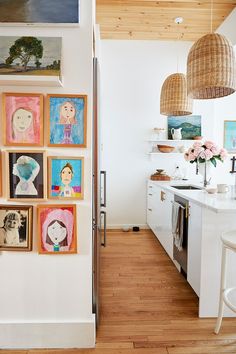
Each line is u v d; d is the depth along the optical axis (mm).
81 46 1564
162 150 4281
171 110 2881
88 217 1638
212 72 1860
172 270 2830
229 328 1865
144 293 2348
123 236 4039
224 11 3459
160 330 1841
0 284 1650
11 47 1485
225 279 1881
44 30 1551
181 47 4387
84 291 1661
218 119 4523
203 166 3084
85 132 1591
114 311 2066
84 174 1620
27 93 1558
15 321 1665
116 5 3314
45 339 1670
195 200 2111
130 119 4410
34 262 1647
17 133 1574
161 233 3451
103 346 1685
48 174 1602
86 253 1650
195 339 1752
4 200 1617
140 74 4371
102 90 4355
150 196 4160
